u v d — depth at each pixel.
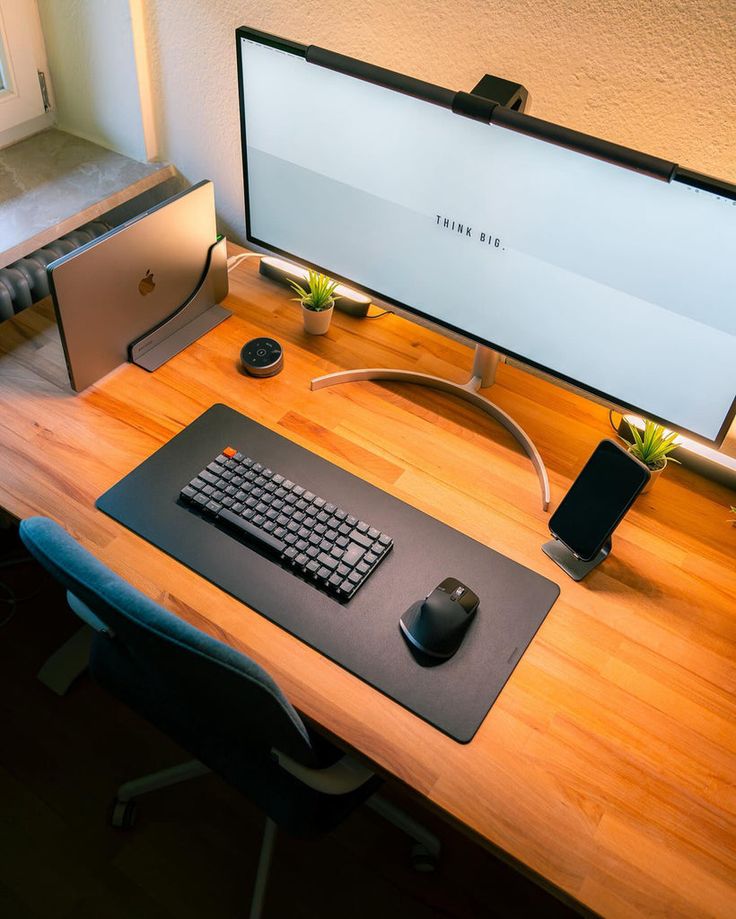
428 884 1.78
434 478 1.53
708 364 1.35
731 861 1.15
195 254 1.70
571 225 1.33
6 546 2.20
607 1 1.32
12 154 1.93
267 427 1.58
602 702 1.27
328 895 1.75
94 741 1.92
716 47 1.29
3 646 2.04
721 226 1.21
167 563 1.38
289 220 1.65
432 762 1.20
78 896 1.72
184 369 1.67
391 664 1.28
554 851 1.14
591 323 1.42
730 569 1.46
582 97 1.44
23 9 1.78
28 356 1.66
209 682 1.10
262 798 1.37
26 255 1.84
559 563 1.42
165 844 1.80
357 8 1.54
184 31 1.72
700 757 1.23
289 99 1.47
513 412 1.65
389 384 1.69
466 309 1.54
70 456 1.50
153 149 1.96
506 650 1.31
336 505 1.46
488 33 1.45
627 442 1.61
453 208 1.43
